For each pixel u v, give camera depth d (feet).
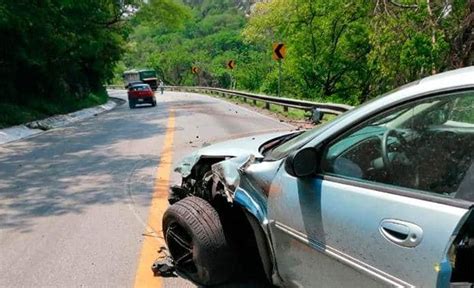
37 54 88.22
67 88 111.75
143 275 13.26
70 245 15.87
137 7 126.62
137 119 68.80
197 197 12.95
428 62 64.64
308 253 8.63
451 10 51.67
